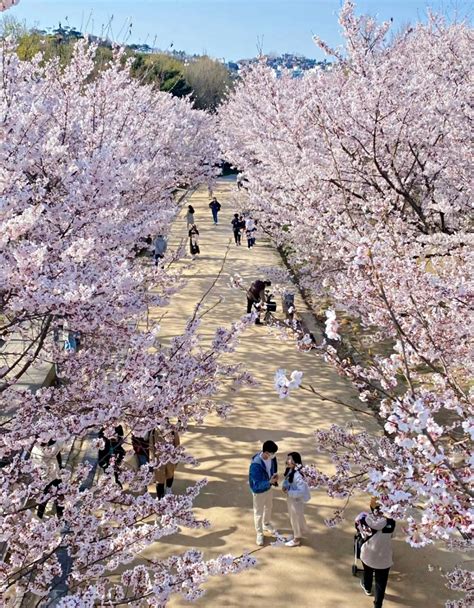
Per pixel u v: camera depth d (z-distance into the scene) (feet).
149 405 19.80
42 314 18.61
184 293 62.03
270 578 23.13
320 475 19.54
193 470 30.60
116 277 18.95
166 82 140.46
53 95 34.86
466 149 34.22
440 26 51.34
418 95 36.58
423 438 11.96
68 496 17.20
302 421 36.09
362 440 21.06
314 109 38.60
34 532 15.53
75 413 19.76
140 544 15.43
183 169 82.79
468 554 24.84
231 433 34.53
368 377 18.04
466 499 13.75
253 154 81.82
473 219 39.58
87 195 22.26
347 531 26.18
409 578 23.35
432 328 19.89
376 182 38.17
